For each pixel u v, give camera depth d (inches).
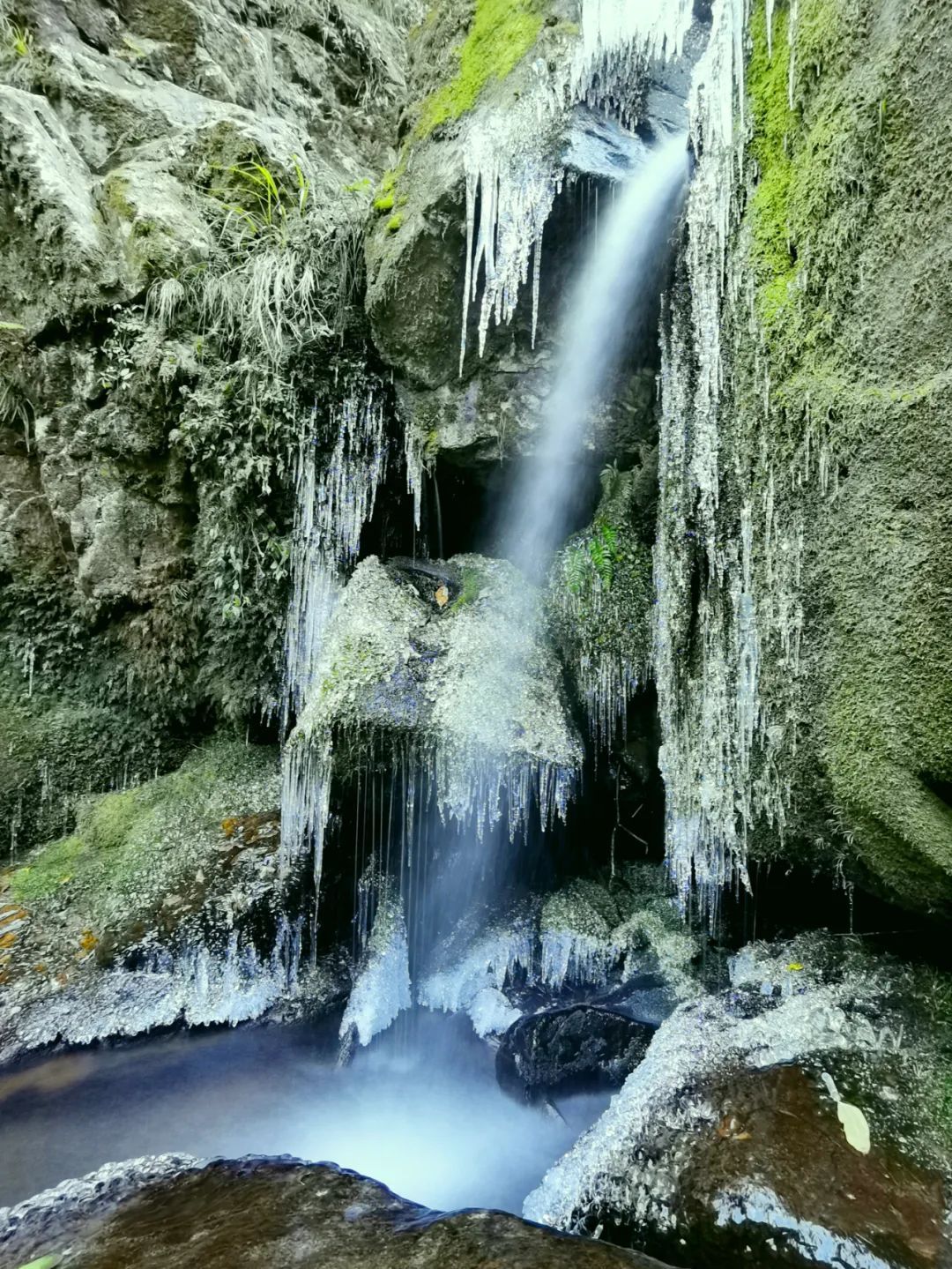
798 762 83.4
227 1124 105.4
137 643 161.6
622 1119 77.5
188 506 155.5
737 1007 89.7
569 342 124.3
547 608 135.9
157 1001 126.7
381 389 147.9
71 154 168.1
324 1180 76.0
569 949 127.9
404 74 293.7
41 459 155.3
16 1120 103.4
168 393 146.6
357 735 114.1
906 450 66.2
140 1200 76.0
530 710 118.6
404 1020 129.3
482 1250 61.7
